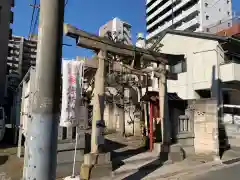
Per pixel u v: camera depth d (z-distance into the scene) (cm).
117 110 1808
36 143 324
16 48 4197
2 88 2486
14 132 1282
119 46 829
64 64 658
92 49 778
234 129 1234
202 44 1466
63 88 649
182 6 5425
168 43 1719
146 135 1260
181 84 1585
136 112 1576
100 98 763
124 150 1080
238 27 1953
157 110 1098
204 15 4812
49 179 326
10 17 2777
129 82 1371
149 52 930
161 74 994
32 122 333
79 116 671
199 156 1023
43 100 329
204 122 1038
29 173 323
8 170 759
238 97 1472
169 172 784
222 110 1274
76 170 756
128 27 3372
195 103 1080
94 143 743
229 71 1296
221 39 1336
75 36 725
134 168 805
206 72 1422
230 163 922
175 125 1045
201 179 716
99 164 720
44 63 334
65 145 749
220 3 5041
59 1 348
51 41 338
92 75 928
